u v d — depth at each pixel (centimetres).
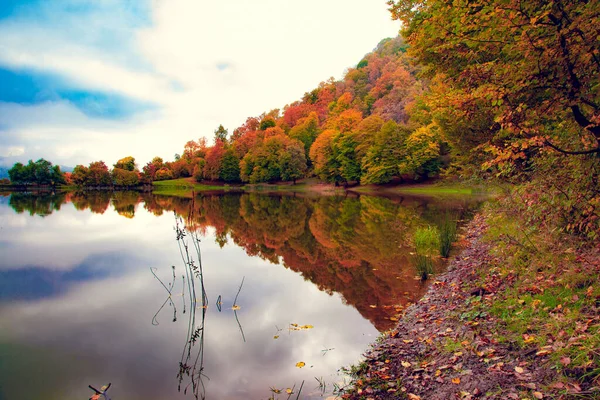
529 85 373
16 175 8825
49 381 417
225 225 1805
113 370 443
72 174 9162
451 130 1277
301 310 639
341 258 1033
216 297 722
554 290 457
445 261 905
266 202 3469
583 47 327
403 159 4494
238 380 414
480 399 307
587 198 502
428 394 340
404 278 798
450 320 495
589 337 326
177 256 1103
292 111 10481
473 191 3238
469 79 432
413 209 2241
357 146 5253
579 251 530
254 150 7369
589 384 286
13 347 505
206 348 499
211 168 8194
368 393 365
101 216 2259
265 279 844
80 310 652
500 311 462
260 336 535
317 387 394
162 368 448
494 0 376
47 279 852
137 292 758
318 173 6188
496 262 681
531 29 348
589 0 329
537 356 343
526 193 714
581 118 386
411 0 923
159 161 10550
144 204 3388
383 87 9175
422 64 1102
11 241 1364
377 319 582
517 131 394
